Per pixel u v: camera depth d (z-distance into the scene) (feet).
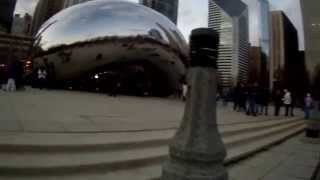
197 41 8.57
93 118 25.58
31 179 12.88
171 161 8.42
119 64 86.79
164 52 91.91
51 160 14.44
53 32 84.43
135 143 18.63
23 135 16.74
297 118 59.88
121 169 15.87
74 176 14.03
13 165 13.03
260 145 28.45
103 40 83.20
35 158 14.37
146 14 92.99
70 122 22.39
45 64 82.84
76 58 82.64
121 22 86.53
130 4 93.86
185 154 7.98
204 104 8.30
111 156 16.43
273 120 46.29
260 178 18.74
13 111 24.89
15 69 51.93
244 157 24.02
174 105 53.83
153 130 23.26
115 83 69.77
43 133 17.78
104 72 86.43
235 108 61.72
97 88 85.30
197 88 8.40
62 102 36.96
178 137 8.40
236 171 20.08
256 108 51.83
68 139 16.98
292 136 41.73
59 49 82.07
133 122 26.03
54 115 24.91
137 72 90.33
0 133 16.74
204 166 7.90
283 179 18.80
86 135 18.63
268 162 23.45
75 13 86.28
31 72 82.89
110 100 51.47
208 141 8.02
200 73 8.45
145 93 92.53
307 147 31.91
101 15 85.97
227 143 24.95
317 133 35.99
